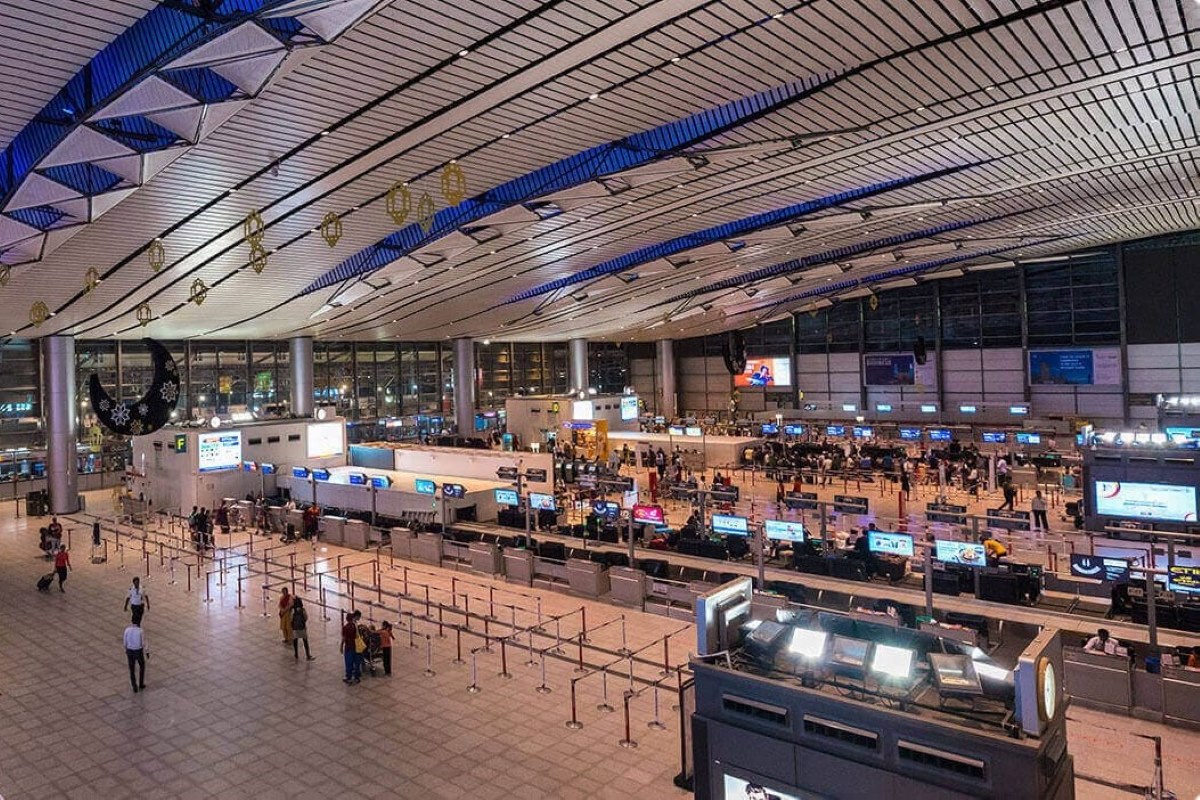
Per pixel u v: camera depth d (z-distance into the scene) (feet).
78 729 39.93
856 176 73.05
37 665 49.26
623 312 153.07
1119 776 32.96
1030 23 41.14
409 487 98.68
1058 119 58.08
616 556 68.49
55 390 108.58
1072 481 99.35
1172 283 135.23
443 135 52.60
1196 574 48.65
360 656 45.52
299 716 40.88
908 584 62.49
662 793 32.55
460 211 76.84
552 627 55.11
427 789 33.30
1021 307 153.28
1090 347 145.07
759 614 43.91
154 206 61.21
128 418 67.36
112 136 45.50
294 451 117.29
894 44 43.24
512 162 59.77
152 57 39.27
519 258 96.27
